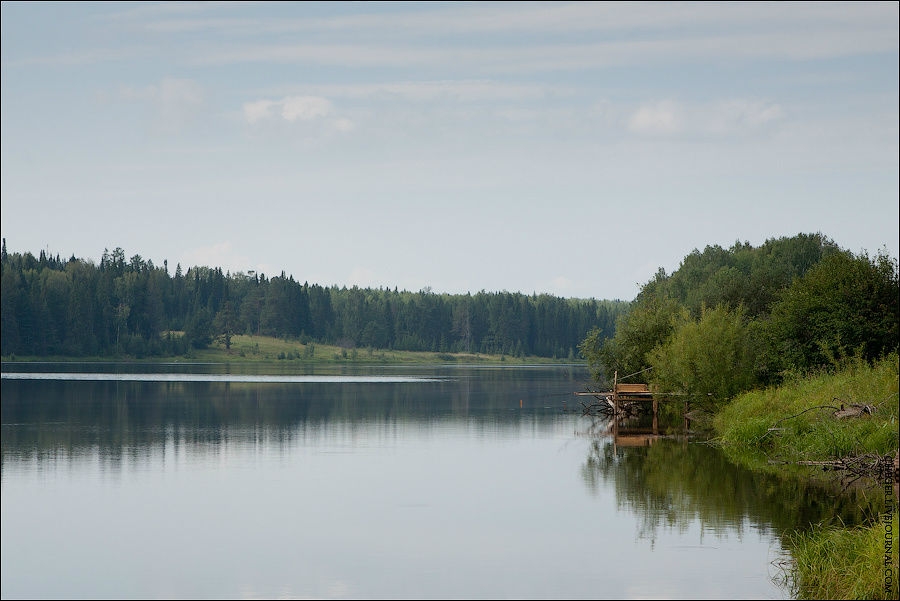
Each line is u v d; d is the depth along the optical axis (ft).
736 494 140.46
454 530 120.16
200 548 112.47
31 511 134.51
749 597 90.02
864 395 185.16
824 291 246.27
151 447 209.77
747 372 248.11
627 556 105.50
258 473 169.37
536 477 162.30
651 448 202.90
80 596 93.76
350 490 150.61
